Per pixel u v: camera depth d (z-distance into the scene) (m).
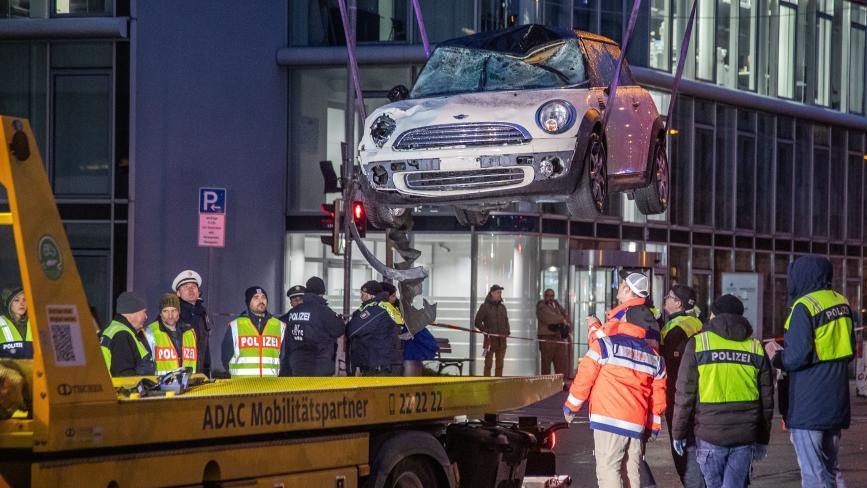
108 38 31.75
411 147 15.19
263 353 16.05
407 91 16.48
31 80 32.09
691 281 40.81
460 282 34.78
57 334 7.83
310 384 12.48
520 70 15.95
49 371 7.72
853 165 48.12
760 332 36.16
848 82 47.47
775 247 44.38
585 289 35.28
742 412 11.70
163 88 32.47
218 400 8.91
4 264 30.50
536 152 14.84
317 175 36.31
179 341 14.34
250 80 35.16
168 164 32.62
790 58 44.72
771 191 44.16
